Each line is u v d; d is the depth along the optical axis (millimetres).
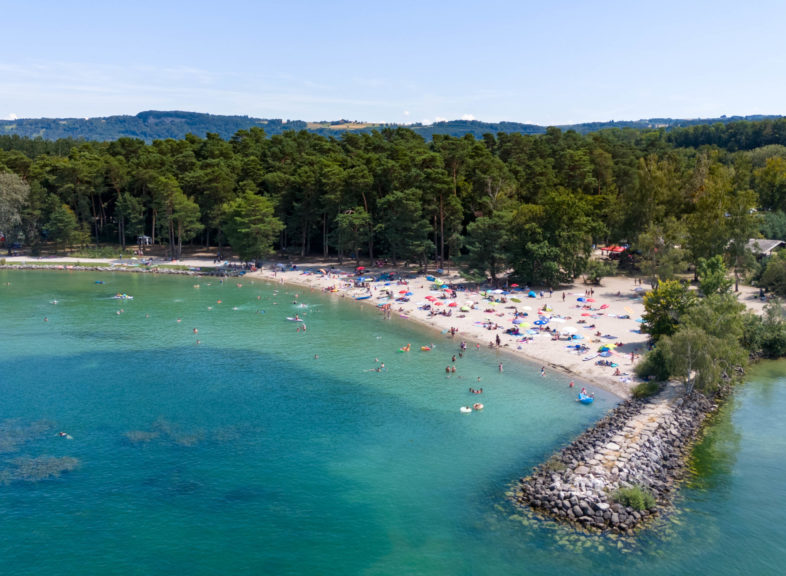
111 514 52719
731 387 83875
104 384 83438
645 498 54188
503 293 137750
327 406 77125
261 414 74375
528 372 89938
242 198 182875
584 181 190125
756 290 134750
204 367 91500
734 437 68625
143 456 63031
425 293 142125
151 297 142750
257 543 49281
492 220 143875
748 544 49344
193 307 132375
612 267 158875
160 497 55594
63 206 195750
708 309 83188
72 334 108438
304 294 149000
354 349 101750
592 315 116938
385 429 70562
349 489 57594
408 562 47125
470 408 76062
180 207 188250
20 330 110500
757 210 194500
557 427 70938
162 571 45719
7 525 50719
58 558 46875
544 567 46625
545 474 58969
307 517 53031
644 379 84750
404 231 162500
